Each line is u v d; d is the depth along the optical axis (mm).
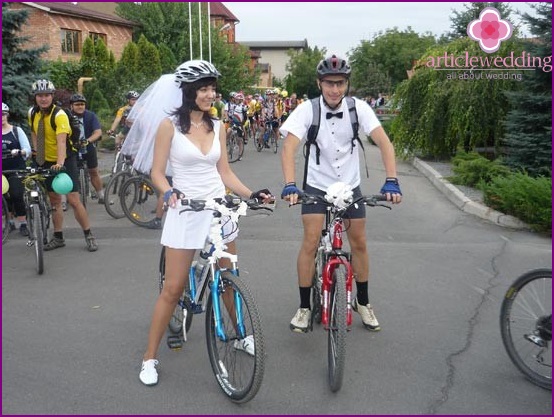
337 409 3592
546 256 6891
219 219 3746
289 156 4344
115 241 7699
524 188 8211
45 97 6855
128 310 5223
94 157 9828
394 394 3773
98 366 4152
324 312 3916
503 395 3768
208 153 3818
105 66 28188
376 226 8445
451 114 14586
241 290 3551
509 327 4031
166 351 4398
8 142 7352
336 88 4219
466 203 9594
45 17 29750
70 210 9734
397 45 54219
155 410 3578
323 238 4281
